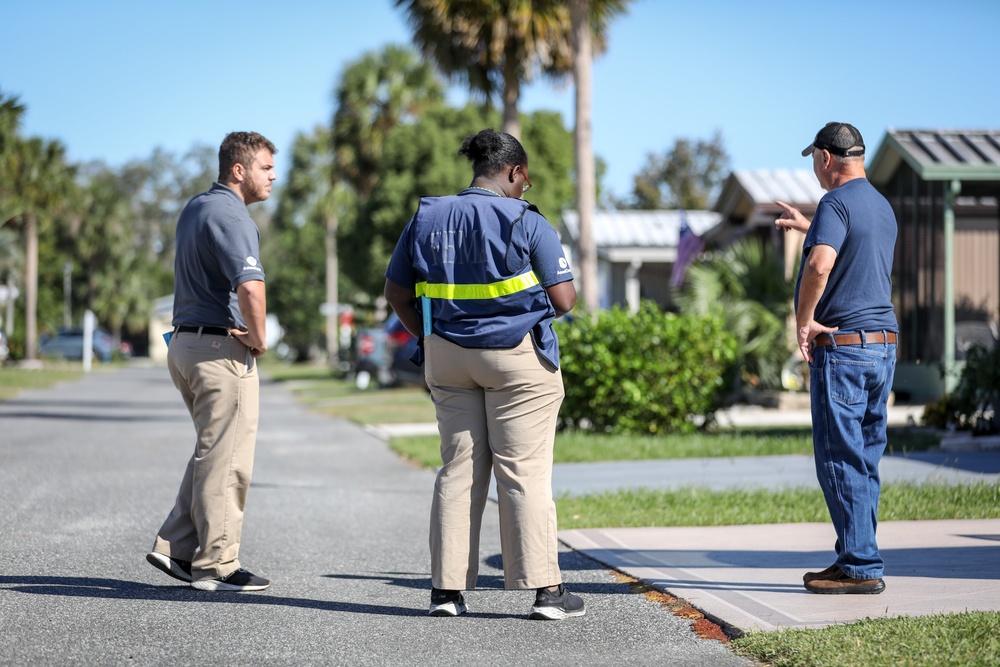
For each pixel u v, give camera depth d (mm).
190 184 173875
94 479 16688
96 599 8875
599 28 36594
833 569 8875
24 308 92812
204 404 9188
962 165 27734
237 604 8805
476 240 8273
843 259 8727
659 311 23891
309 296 115438
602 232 52312
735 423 26625
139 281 136875
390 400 39219
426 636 7863
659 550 10914
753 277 31703
